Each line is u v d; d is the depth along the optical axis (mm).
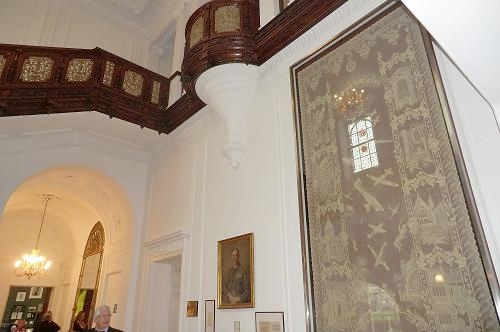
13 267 15250
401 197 4012
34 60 7488
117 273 10039
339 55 5332
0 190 7648
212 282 6258
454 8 2205
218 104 6629
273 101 6168
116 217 10984
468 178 3496
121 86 8297
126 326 8422
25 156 8250
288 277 4867
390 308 3754
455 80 3881
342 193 4625
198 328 6219
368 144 4551
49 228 16422
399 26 4672
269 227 5434
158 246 8336
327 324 4234
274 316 4855
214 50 6328
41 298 15523
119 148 9719
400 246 3859
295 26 5926
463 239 3400
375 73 4762
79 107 7684
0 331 14234
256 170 6043
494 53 2572
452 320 3291
